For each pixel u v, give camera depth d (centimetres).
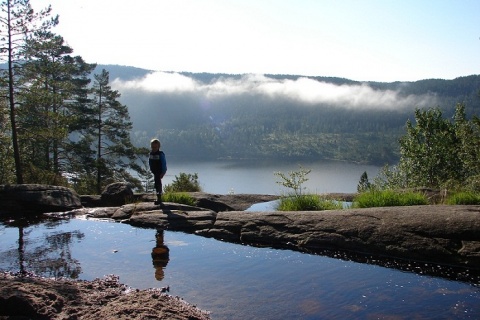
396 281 589
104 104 3550
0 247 766
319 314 473
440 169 3198
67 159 3259
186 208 1088
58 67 2977
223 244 816
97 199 1365
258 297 524
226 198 1559
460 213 731
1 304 426
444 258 662
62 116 2464
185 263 674
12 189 1232
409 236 713
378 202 990
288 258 712
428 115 3397
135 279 588
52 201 1215
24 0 2120
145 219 998
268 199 1636
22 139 2389
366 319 460
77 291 505
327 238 773
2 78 2139
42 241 822
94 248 765
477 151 2466
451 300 516
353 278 602
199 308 485
